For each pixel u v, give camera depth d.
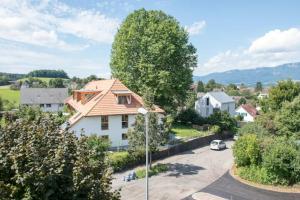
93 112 37.25
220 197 24.12
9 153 7.91
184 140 42.06
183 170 31.34
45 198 7.68
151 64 46.44
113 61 51.97
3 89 126.75
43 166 7.74
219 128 50.38
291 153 26.47
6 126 9.27
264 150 28.16
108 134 38.34
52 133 9.24
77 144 9.34
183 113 57.97
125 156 30.88
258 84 173.75
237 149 30.30
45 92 92.12
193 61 53.00
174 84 49.41
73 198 8.15
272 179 27.14
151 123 29.27
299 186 26.39
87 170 8.72
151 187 26.02
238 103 107.75
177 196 24.11
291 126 33.47
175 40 48.97
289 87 40.06
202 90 135.75
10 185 7.59
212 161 35.12
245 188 26.23
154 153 34.97
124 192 24.70
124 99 40.06
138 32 48.00
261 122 36.53
